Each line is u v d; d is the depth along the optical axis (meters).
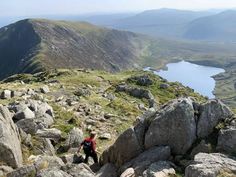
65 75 102.56
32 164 19.64
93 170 22.91
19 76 123.19
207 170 16.45
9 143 21.80
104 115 42.22
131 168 19.67
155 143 20.95
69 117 37.72
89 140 24.34
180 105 20.94
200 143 20.12
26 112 32.06
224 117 21.50
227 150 19.47
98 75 105.62
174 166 19.19
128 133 21.58
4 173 20.02
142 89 67.00
